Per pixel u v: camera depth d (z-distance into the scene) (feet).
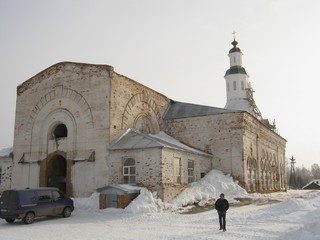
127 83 87.25
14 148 89.97
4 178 91.40
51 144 84.64
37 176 84.74
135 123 89.25
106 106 79.20
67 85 85.51
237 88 139.85
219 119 99.55
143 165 72.43
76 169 79.51
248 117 102.37
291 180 265.13
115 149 75.51
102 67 81.61
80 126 81.46
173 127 105.19
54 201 57.67
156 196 69.46
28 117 90.02
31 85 91.61
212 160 98.17
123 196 65.51
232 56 143.95
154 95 102.17
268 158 123.95
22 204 52.49
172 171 75.51
